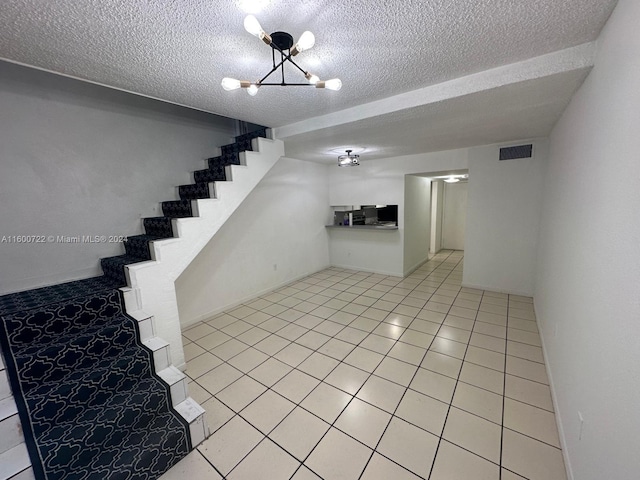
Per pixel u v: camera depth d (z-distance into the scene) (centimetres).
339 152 415
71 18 123
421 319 340
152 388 180
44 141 222
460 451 164
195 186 290
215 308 371
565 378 173
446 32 140
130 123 273
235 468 160
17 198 212
